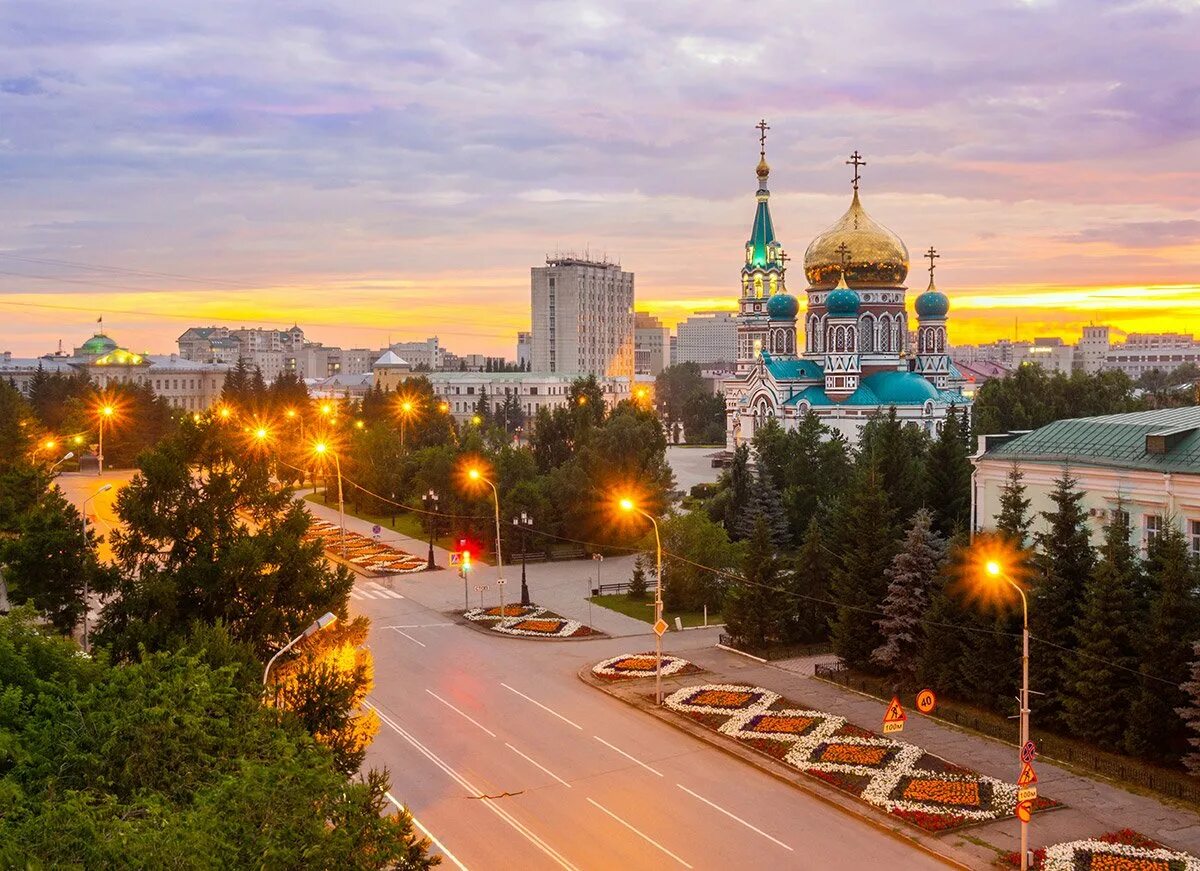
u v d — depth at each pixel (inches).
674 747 1916.8
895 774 1748.3
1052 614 1957.4
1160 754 1771.7
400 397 6540.4
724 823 1583.4
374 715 1528.1
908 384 5034.5
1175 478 1991.9
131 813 966.4
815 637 2628.0
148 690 1167.6
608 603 3110.2
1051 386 5925.2
